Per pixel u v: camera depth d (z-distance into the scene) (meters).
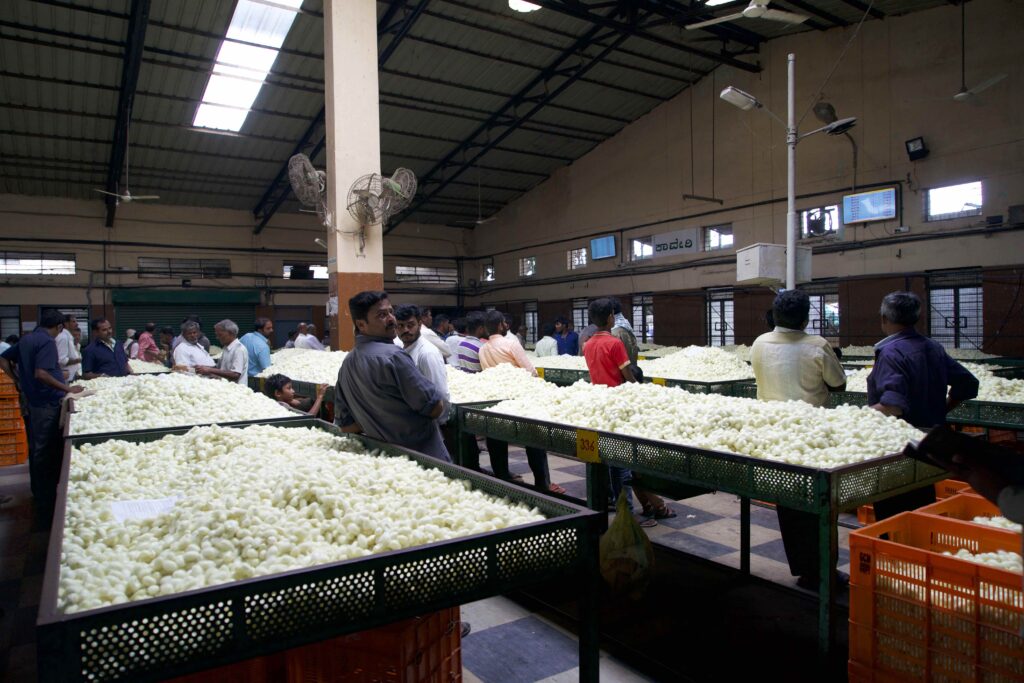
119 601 1.26
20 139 14.27
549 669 2.53
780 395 3.17
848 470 2.09
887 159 12.15
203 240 19.14
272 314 20.12
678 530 4.18
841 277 12.87
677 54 14.46
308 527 1.59
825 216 13.09
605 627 2.81
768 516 4.47
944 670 1.76
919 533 2.20
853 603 1.99
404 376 2.59
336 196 8.03
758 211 14.43
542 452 4.56
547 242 20.72
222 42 11.83
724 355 7.79
